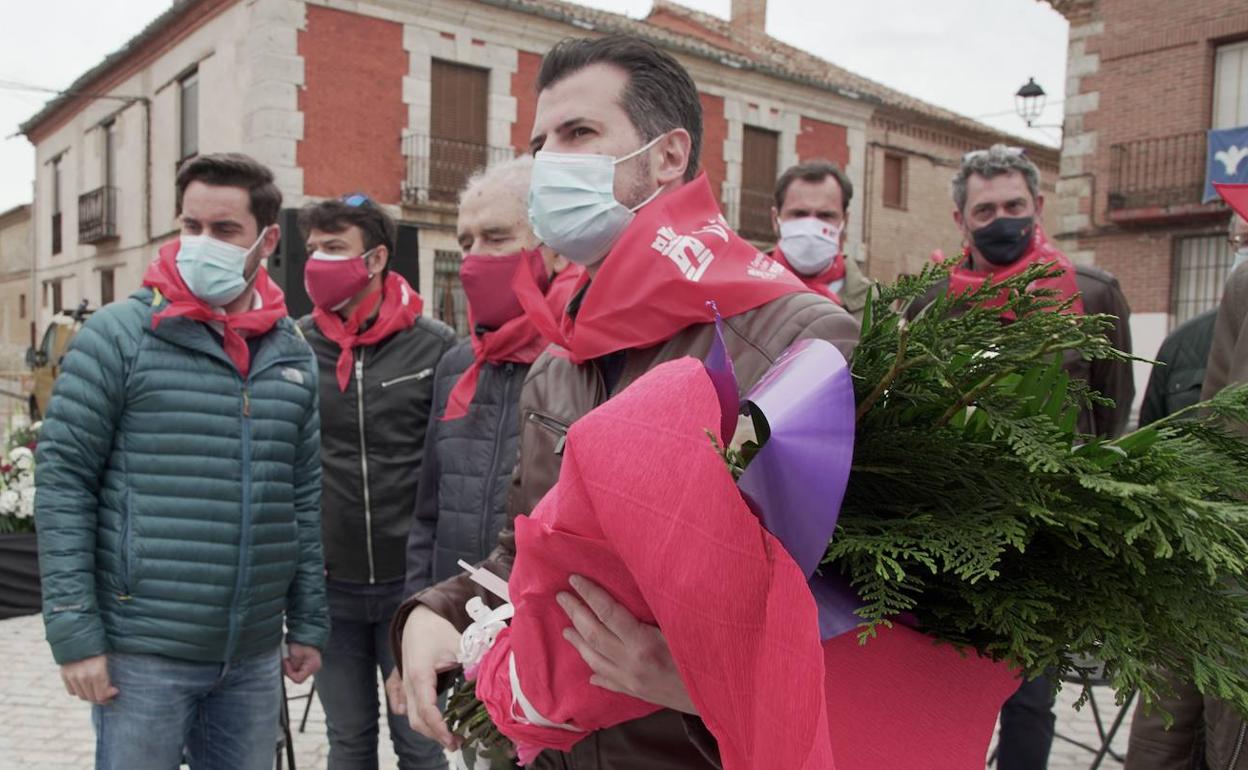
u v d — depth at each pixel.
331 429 3.12
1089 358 0.95
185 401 2.37
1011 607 0.94
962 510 0.97
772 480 0.84
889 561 0.88
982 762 0.99
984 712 1.00
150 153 19.75
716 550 0.85
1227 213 12.80
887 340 1.03
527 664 1.15
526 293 1.75
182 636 2.32
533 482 1.57
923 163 22.45
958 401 1.00
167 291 2.38
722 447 0.89
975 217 3.23
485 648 1.44
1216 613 0.92
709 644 0.87
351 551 3.07
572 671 1.12
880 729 0.95
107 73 21.05
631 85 1.50
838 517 1.01
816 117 20.50
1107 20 13.96
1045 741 2.86
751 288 1.32
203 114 17.09
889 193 22.02
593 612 1.05
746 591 0.85
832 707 0.93
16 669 5.24
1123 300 3.08
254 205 2.50
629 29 18.00
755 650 0.86
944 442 0.97
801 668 0.79
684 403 0.91
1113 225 13.99
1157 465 0.91
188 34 17.45
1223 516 0.83
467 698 1.50
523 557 1.06
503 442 2.54
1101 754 3.55
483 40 16.55
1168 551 0.83
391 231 3.24
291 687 5.05
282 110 15.00
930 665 0.98
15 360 27.69
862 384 1.05
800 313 1.29
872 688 0.95
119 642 2.30
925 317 0.99
